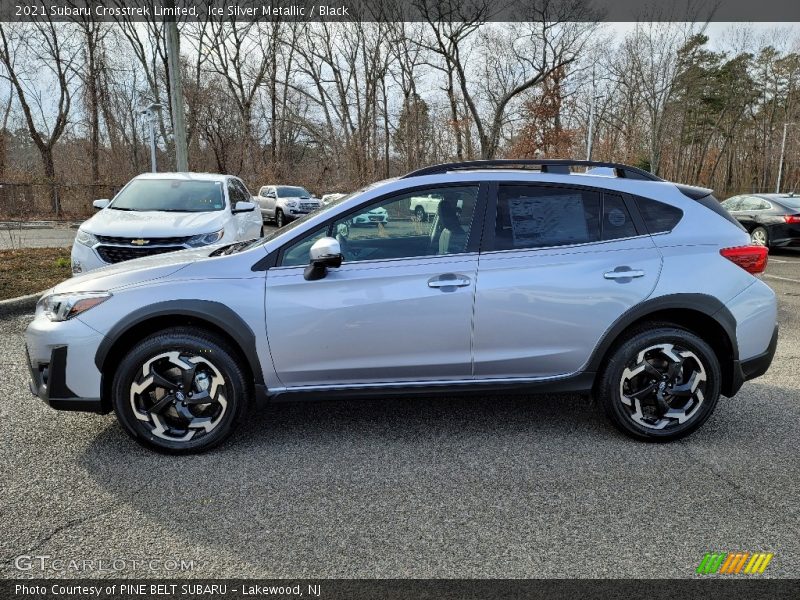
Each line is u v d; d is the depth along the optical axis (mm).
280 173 36625
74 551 2455
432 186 3506
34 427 3730
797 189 55000
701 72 47125
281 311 3311
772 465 3273
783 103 56906
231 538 2559
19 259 10578
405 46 36688
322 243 3152
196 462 3293
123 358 3303
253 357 3330
